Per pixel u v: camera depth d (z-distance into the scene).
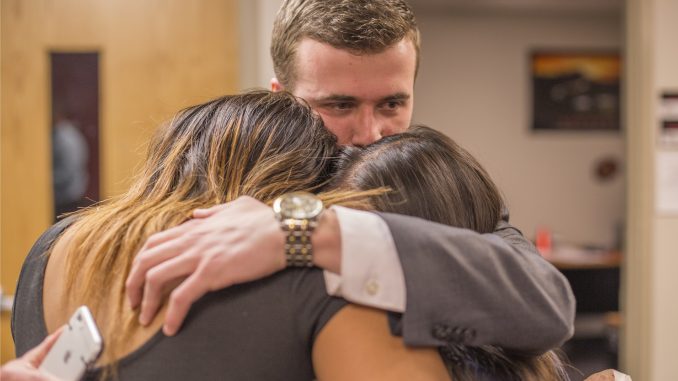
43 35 2.39
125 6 2.41
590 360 4.77
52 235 0.82
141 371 0.67
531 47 5.79
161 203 0.77
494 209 0.87
